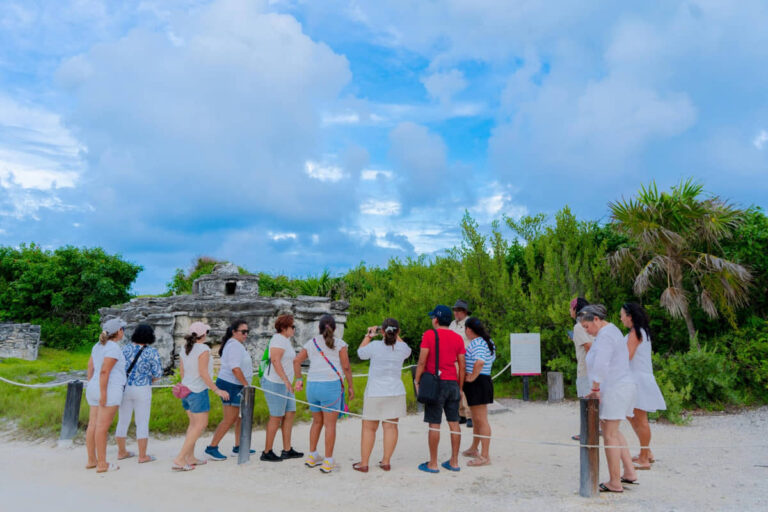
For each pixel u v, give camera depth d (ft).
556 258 39.96
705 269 33.37
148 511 15.15
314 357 19.86
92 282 80.18
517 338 35.78
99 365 20.17
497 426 27.71
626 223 34.50
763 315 34.86
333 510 15.21
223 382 21.15
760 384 31.55
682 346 36.52
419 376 19.54
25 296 77.77
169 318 44.96
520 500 15.90
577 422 28.55
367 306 59.00
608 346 16.75
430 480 18.15
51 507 15.52
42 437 25.49
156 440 25.12
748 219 35.09
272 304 46.03
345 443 24.45
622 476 17.75
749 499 15.67
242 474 19.01
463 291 43.04
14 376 38.55
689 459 20.63
